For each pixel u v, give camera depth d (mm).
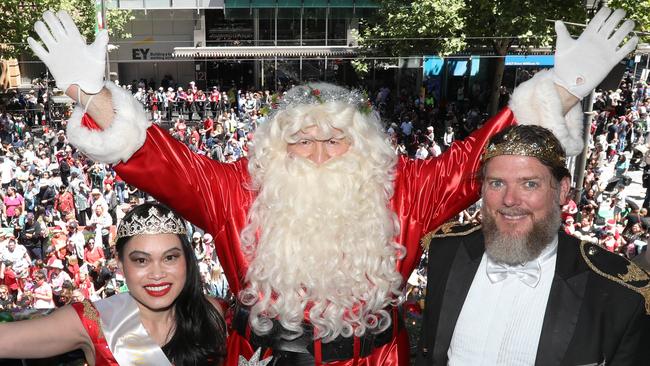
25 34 20203
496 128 2822
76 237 9352
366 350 2646
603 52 2652
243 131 19031
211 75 28844
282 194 2691
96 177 13672
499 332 2371
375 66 24109
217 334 2832
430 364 2541
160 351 2646
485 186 2410
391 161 2875
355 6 25641
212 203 2762
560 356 2268
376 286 2654
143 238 2572
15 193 12055
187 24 27656
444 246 2625
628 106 24312
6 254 8734
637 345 2215
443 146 19391
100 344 2592
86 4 21031
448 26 17266
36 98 25141
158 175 2615
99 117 2545
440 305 2523
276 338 2627
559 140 2607
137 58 27844
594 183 12844
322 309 2586
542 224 2299
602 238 9211
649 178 13914
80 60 2512
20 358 2535
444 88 26109
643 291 2230
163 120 24156
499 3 15594
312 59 25703
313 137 2740
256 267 2662
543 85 2670
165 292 2625
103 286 8844
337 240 2646
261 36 26609
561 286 2342
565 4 14742
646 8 12656
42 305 7801
